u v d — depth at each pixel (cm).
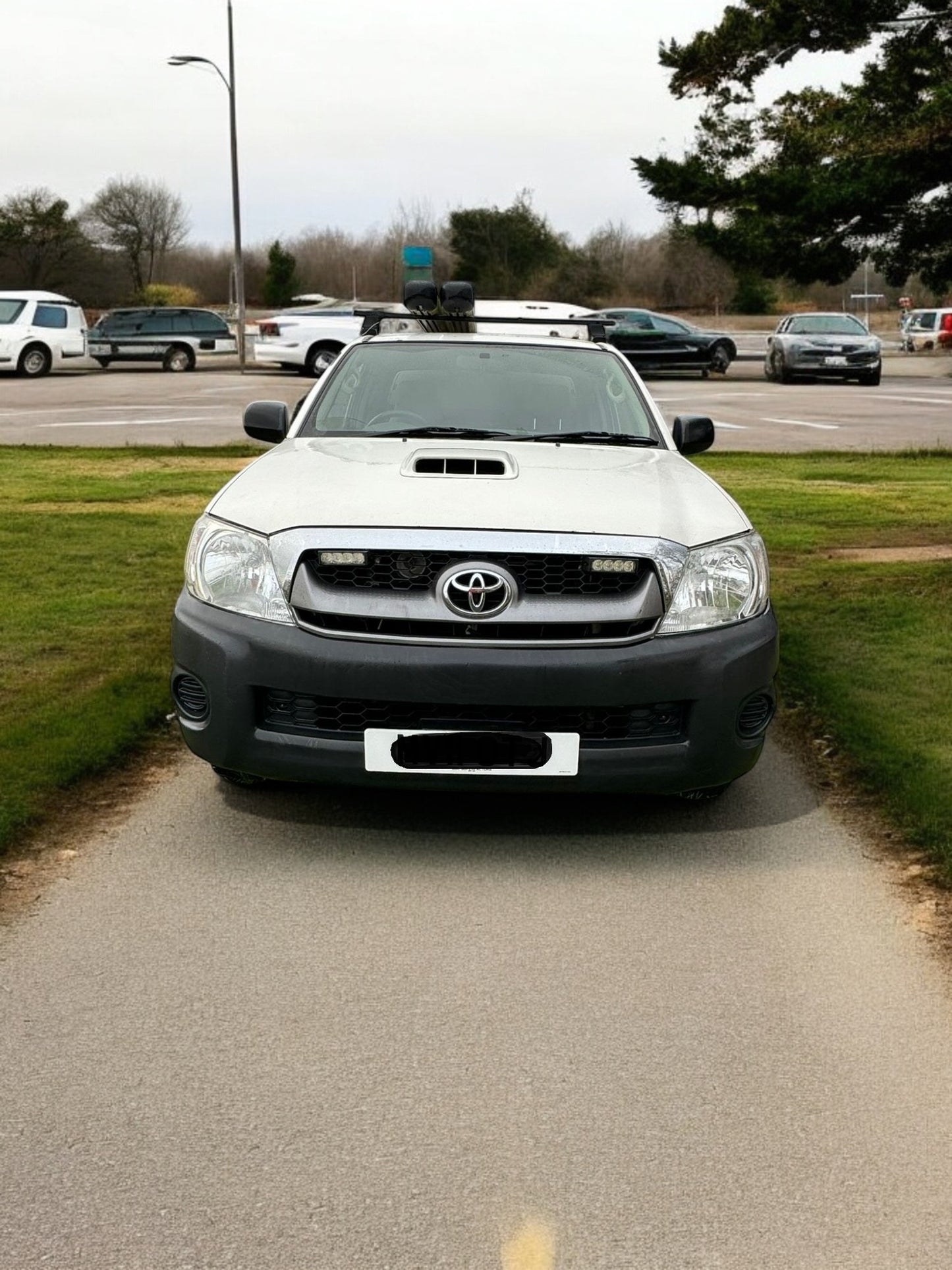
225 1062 278
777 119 1409
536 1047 286
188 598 405
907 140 1241
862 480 1263
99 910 351
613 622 382
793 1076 277
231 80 3197
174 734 502
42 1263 217
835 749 494
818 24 1132
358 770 384
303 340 2839
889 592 764
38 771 445
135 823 414
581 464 457
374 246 8212
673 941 338
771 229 1448
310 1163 244
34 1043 284
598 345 570
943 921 352
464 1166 244
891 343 5359
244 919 347
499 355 548
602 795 446
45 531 934
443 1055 282
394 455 457
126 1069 275
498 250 7588
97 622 673
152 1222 227
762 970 323
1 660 598
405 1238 224
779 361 2884
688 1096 269
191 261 8144
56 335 3066
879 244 1488
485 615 376
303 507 398
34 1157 245
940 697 552
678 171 1434
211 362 3716
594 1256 221
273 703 391
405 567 381
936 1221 232
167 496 1111
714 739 390
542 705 375
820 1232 229
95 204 7588
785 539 947
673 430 533
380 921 347
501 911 355
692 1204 235
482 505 397
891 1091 272
